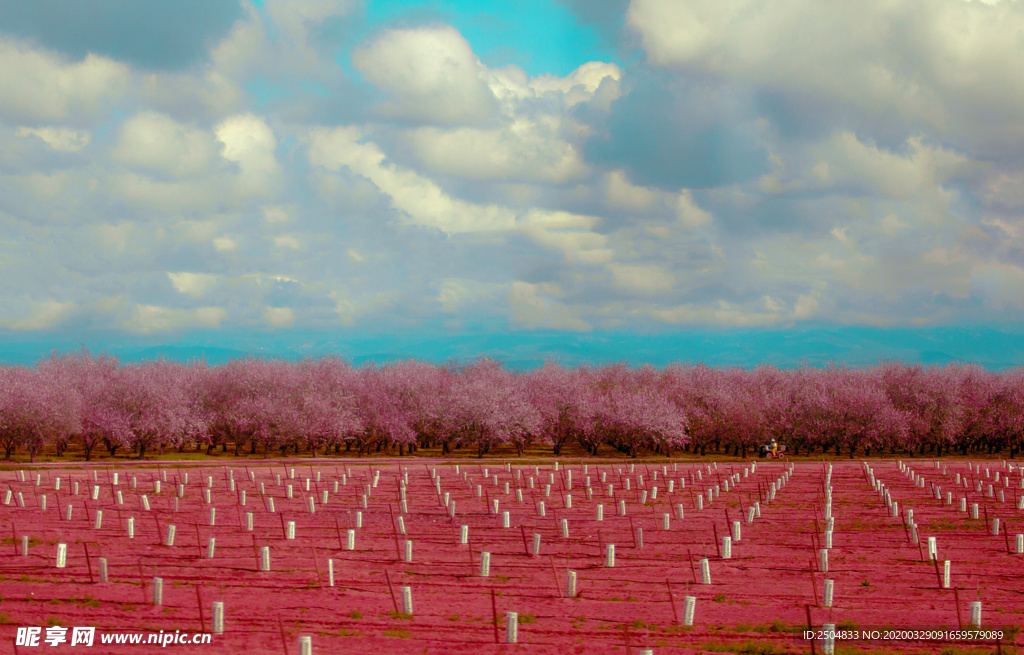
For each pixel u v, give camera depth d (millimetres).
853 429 104688
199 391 103062
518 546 35219
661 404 104812
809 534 38562
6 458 84312
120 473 64625
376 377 112188
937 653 20875
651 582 28547
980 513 46844
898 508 47562
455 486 60000
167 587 26844
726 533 38688
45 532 36969
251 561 31172
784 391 118312
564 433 109500
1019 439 109250
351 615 23641
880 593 27234
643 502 50000
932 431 109375
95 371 105625
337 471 70000
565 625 22969
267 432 94188
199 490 54438
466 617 23750
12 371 94312
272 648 20453
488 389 102938
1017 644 21656
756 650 20797
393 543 35625
